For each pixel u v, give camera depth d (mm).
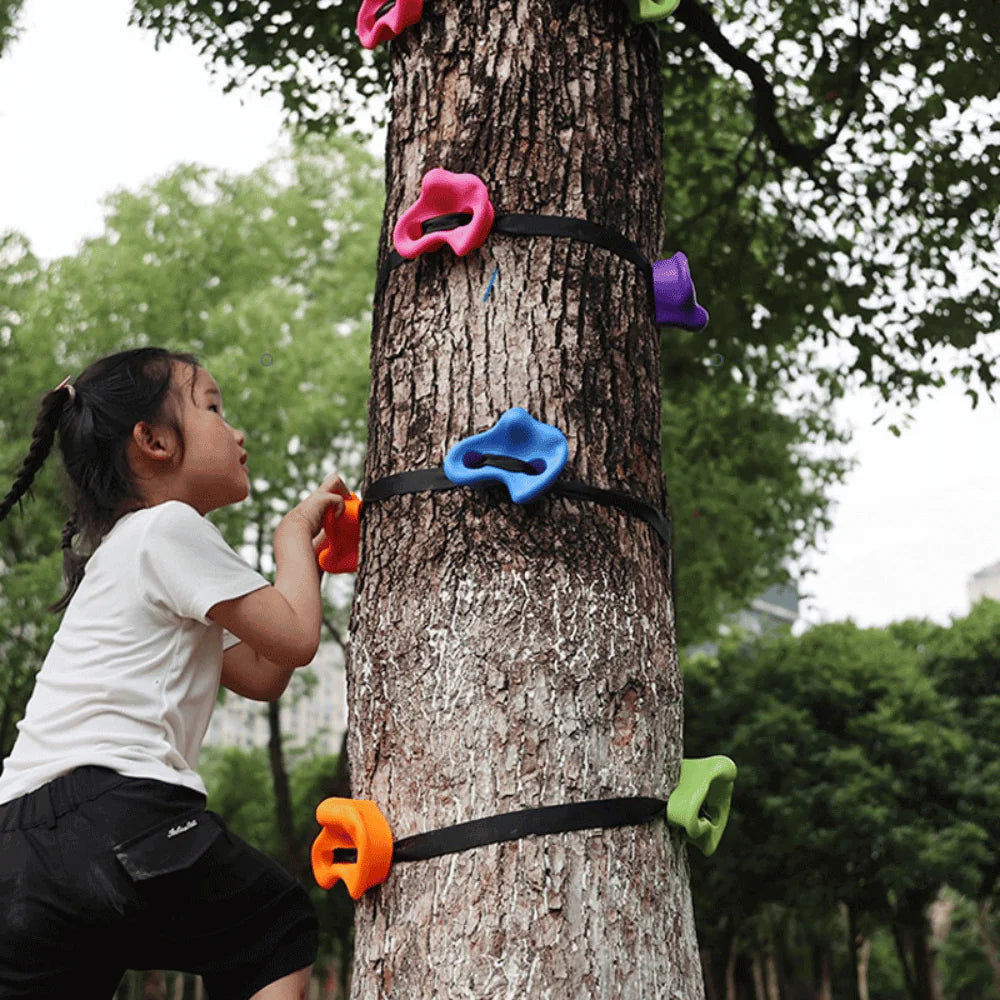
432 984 1778
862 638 18141
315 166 15898
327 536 2242
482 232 2078
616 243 2170
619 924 1803
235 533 13844
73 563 2039
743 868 16688
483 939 1768
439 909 1802
